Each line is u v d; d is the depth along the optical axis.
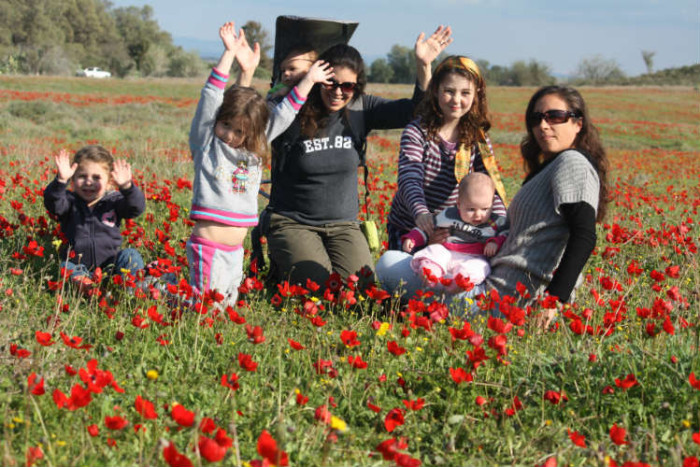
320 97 4.27
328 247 4.52
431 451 2.54
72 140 15.15
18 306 3.31
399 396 2.92
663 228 6.25
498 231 4.01
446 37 4.48
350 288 3.82
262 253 4.62
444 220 3.99
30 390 2.16
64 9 110.38
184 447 2.32
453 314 3.74
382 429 2.61
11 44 98.06
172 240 5.23
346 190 4.50
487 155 4.44
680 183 14.84
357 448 2.43
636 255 5.76
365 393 2.80
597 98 56.72
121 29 128.00
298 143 4.29
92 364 2.34
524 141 4.07
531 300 3.78
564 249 3.74
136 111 24.22
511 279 3.79
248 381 2.87
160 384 2.72
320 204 4.40
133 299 3.71
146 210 6.37
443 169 4.50
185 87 50.84
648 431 2.47
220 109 3.60
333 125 4.35
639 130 32.78
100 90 44.00
